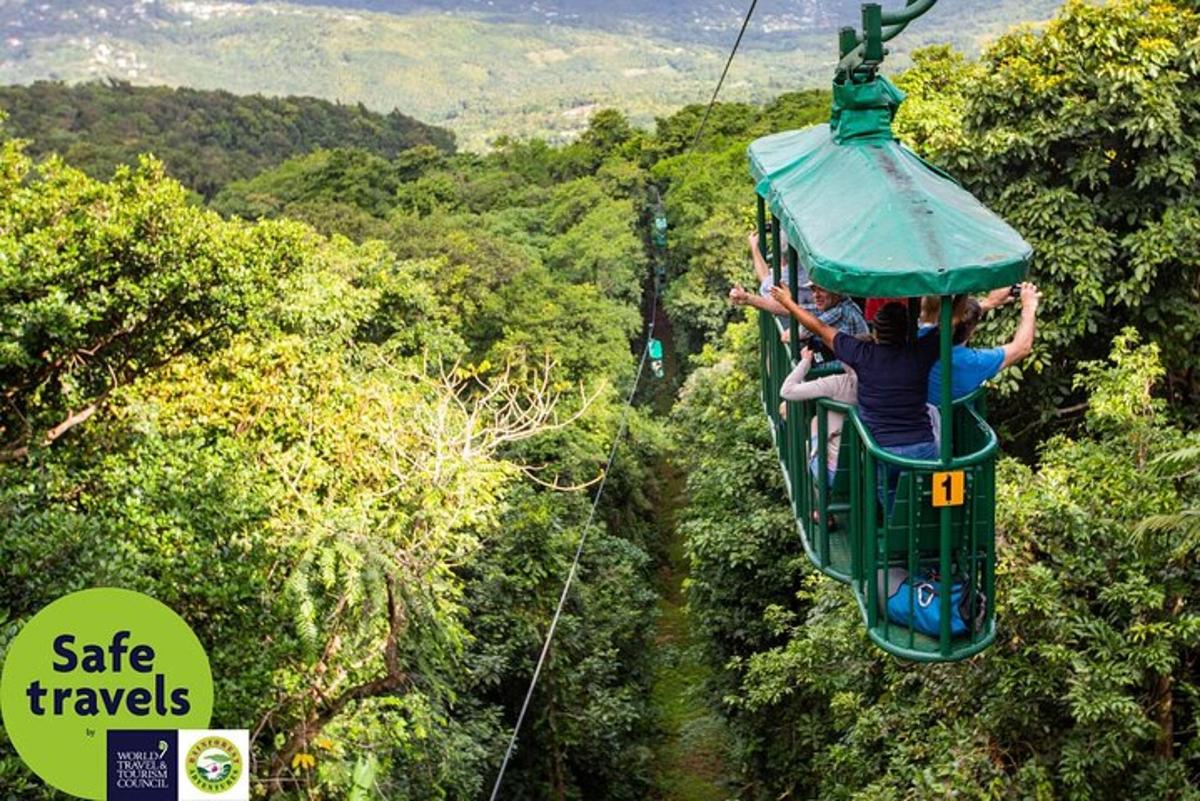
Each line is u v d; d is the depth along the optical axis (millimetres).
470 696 17812
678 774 22281
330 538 11602
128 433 13875
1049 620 9625
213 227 15656
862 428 6312
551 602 19344
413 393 21547
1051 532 10352
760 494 20328
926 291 5727
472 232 43125
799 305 7121
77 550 10648
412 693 13547
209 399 15211
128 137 112438
